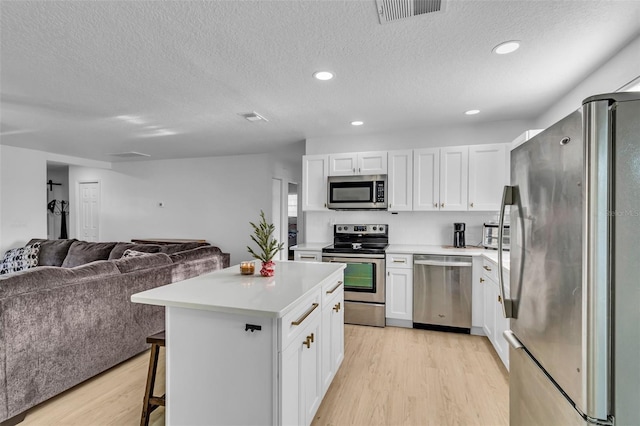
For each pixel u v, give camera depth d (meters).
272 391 1.48
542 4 1.58
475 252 3.35
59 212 7.80
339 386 2.37
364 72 2.37
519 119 3.59
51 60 2.17
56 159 5.65
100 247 4.39
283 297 1.64
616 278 0.88
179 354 1.64
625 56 1.99
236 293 1.73
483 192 3.46
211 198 6.18
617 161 0.87
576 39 1.91
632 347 0.87
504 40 1.92
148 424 1.92
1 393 1.90
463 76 2.44
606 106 0.88
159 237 6.50
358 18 1.70
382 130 4.06
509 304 1.55
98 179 6.93
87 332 2.40
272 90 2.72
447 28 1.79
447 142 3.88
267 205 5.89
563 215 1.04
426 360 2.78
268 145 5.04
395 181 3.77
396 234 4.14
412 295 3.51
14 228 5.02
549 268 1.14
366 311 3.62
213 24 1.75
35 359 2.07
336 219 4.38
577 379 0.95
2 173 4.88
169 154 5.86
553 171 1.11
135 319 2.83
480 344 3.10
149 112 3.30
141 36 1.87
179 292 1.75
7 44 1.96
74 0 1.54
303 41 1.93
